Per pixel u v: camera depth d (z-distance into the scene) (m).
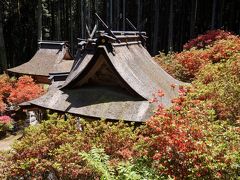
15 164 6.32
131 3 41.59
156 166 5.12
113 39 9.41
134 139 6.49
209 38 18.47
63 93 9.70
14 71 27.11
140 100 8.62
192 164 4.75
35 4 38.75
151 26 38.59
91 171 5.90
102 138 6.52
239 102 6.88
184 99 6.20
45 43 28.67
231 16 30.14
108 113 8.40
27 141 6.64
